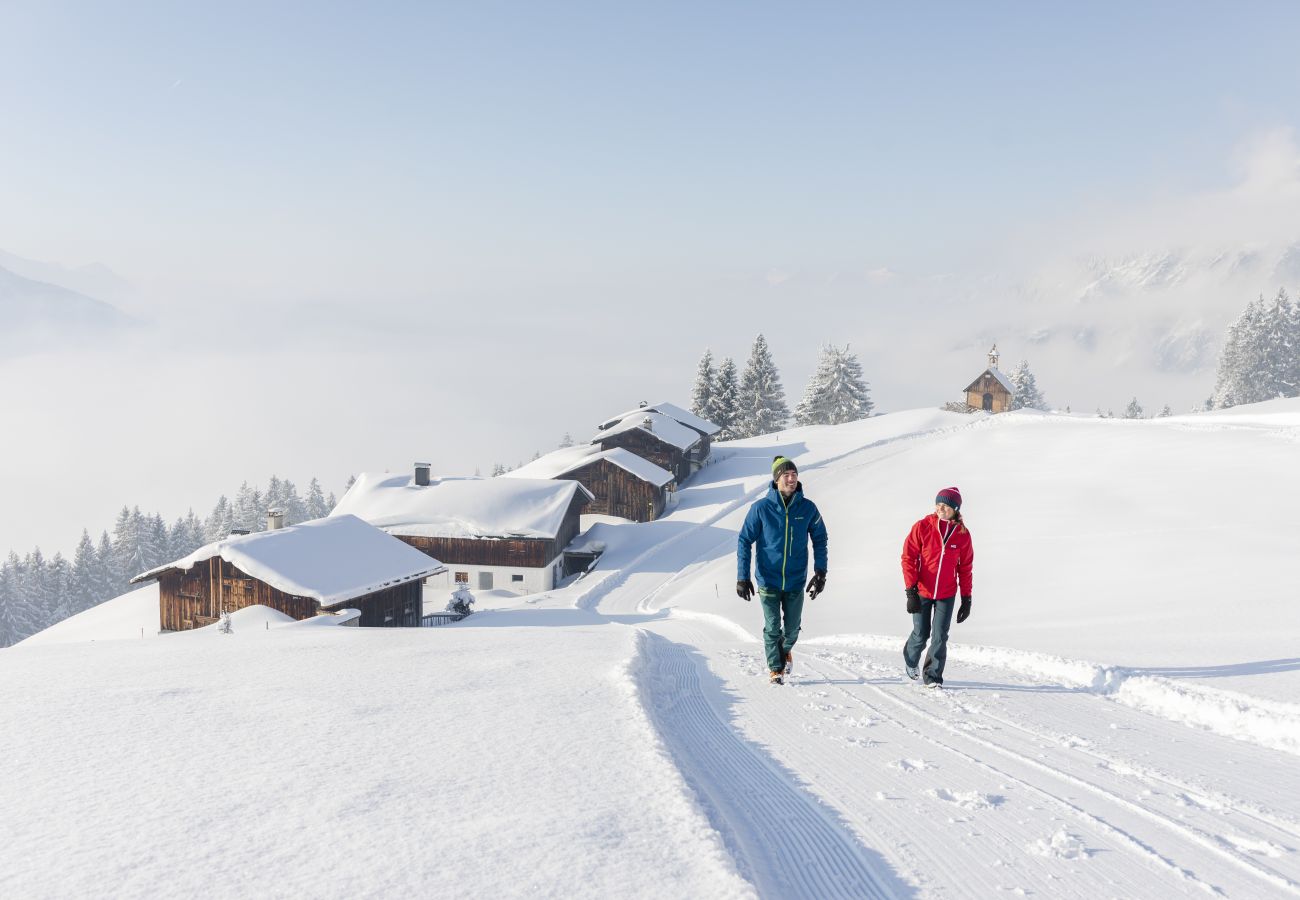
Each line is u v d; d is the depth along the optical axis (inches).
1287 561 574.9
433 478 2175.2
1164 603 484.1
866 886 108.3
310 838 113.5
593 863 103.8
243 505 4731.8
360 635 406.9
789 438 3563.0
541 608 1485.0
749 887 96.1
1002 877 111.7
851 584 978.1
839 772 164.6
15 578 3218.5
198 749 164.9
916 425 3417.8
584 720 189.2
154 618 1592.0
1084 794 151.3
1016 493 1349.7
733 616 1015.6
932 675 265.7
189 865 104.4
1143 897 105.3
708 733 202.1
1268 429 1653.5
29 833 117.0
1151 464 1397.6
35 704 212.7
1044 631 440.8
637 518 2380.7
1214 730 209.6
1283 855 120.6
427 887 96.6
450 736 174.6
